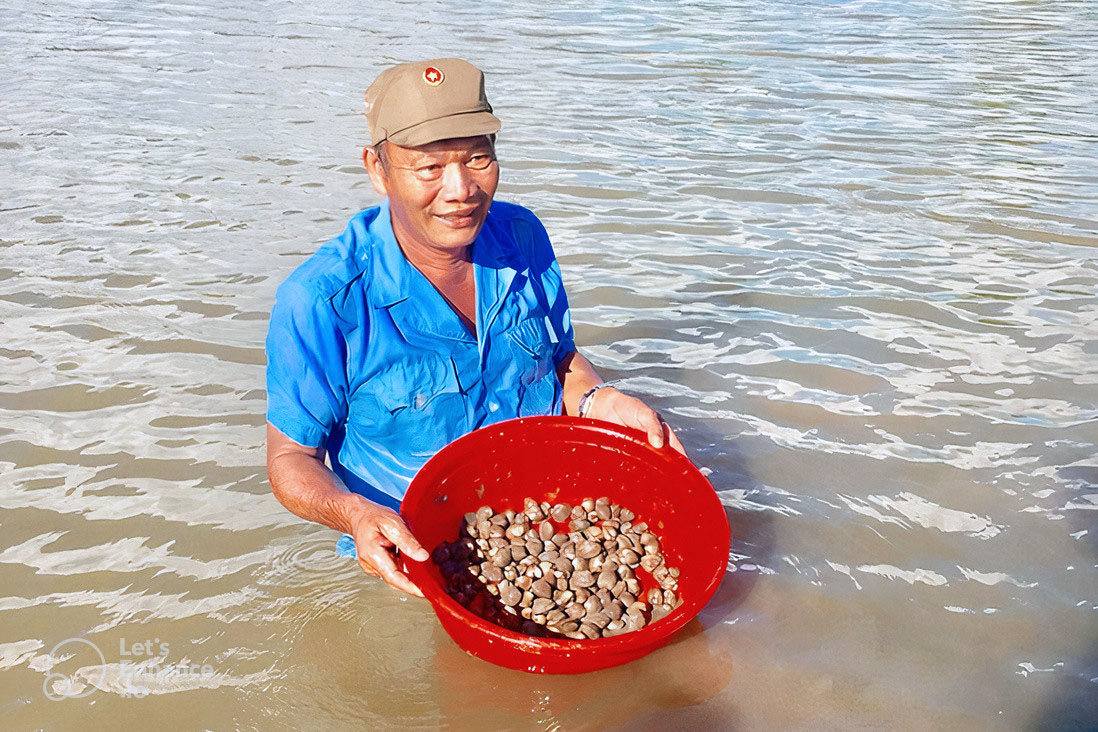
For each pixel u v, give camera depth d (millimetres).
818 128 6551
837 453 3291
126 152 5699
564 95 7020
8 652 2441
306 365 2346
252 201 5113
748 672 2428
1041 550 2861
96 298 4090
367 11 9242
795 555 2828
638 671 2424
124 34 8195
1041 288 4441
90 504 2963
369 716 2303
